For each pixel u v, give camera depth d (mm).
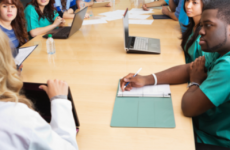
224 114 1151
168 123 1025
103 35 2186
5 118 584
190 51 1770
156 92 1242
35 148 596
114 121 1050
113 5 3455
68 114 832
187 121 1041
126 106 1149
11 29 2275
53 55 1779
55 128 797
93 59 1691
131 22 2574
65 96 862
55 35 2135
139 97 1222
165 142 927
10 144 566
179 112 1102
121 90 1266
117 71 1506
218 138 1190
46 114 965
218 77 989
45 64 1633
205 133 1243
